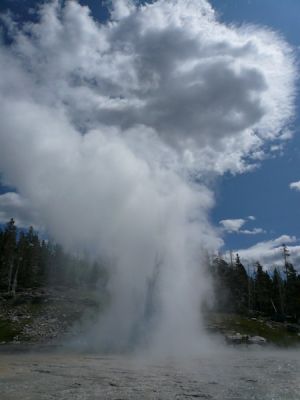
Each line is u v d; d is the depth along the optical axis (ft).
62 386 72.23
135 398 61.93
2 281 396.78
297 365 120.57
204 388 72.38
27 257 428.15
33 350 171.01
